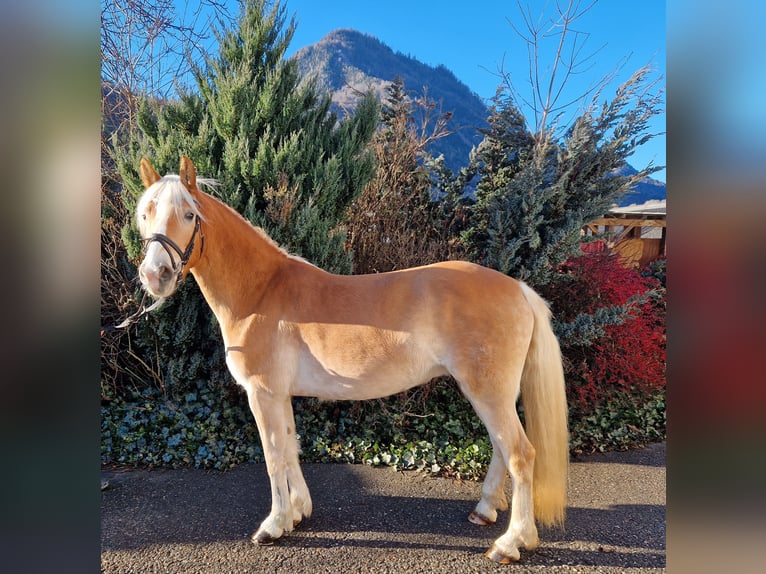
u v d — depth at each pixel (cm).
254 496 283
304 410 363
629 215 618
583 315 389
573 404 391
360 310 223
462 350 217
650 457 345
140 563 219
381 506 271
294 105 365
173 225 203
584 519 257
